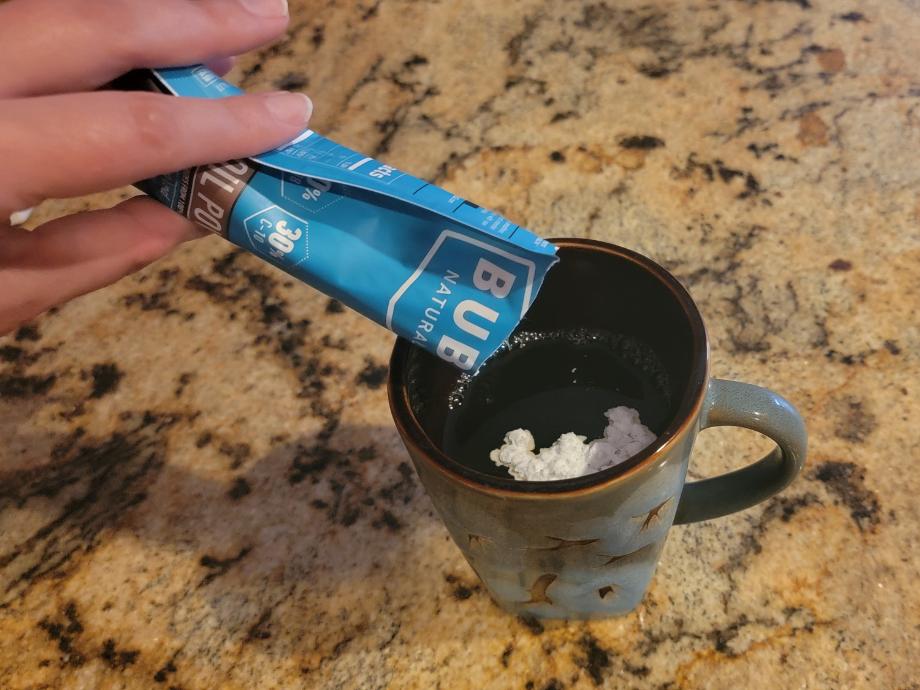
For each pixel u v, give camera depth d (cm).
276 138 21
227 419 35
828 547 29
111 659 30
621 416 25
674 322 23
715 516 26
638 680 28
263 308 39
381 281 21
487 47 46
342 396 35
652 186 39
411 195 20
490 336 21
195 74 22
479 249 20
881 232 36
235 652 30
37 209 43
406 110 44
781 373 33
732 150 40
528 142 42
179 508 33
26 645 30
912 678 27
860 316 34
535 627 29
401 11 49
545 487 20
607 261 24
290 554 32
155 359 37
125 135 19
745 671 27
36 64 20
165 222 24
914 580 28
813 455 31
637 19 46
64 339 39
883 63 42
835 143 40
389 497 33
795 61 43
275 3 23
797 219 37
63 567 32
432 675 29
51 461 35
